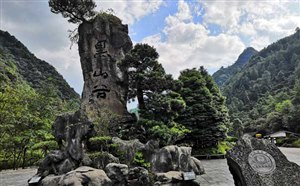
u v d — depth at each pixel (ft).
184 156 40.04
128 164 36.27
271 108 216.54
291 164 20.13
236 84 348.38
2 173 59.36
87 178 28.63
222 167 52.49
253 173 19.84
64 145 38.96
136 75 44.57
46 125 83.87
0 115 72.23
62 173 34.91
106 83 50.90
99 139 37.63
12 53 229.66
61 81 232.53
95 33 53.16
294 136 152.76
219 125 78.43
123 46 53.88
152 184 32.17
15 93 85.20
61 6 51.31
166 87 45.68
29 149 74.38
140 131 43.88
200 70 95.55
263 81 307.78
